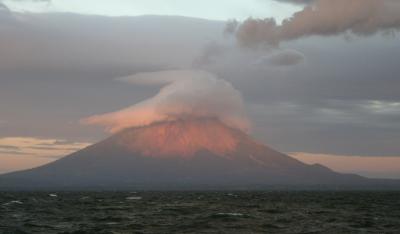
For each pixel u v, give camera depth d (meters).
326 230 73.69
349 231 72.69
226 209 120.38
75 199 189.38
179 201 174.00
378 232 71.75
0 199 178.12
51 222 83.69
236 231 71.56
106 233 67.50
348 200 189.50
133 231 70.50
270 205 144.00
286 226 78.62
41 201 164.25
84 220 87.94
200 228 74.69
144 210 115.94
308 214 104.06
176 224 79.94
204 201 175.38
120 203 154.62
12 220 86.38
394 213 110.00
